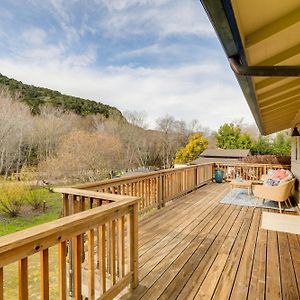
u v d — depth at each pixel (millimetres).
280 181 5969
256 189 5969
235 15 1246
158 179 5652
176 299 2285
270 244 3600
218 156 24188
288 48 1965
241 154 23500
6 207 13922
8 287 5652
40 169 20188
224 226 4434
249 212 5410
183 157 31391
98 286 2605
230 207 5840
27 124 24234
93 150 22609
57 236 1564
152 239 3789
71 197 2730
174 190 6578
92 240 1935
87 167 22156
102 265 2072
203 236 3924
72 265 2617
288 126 8625
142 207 4883
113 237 2207
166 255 3225
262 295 2352
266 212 5414
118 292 2223
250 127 37344
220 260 3080
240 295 2348
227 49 1546
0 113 22000
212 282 2576
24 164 22922
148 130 34625
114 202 2260
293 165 8250
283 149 21047
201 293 2379
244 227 4391
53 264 6059
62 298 1639
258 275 2719
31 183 18469
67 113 30312
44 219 13562
